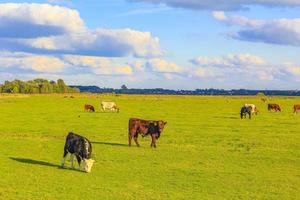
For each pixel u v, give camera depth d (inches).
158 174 938.1
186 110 3373.5
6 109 3294.8
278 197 765.9
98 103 4397.1
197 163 1082.7
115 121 2289.6
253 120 2444.6
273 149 1350.9
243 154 1239.5
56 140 1515.7
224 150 1317.7
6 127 1942.7
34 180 853.2
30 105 3919.8
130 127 1369.3
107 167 1010.7
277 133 1790.1
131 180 875.4
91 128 1926.7
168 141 1525.6
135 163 1067.3
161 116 2689.5
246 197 761.6
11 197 721.0
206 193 783.7
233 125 2126.0
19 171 938.7
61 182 840.9
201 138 1612.9
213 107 3902.6
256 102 5083.7
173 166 1036.5
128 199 731.4
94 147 1341.0
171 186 829.8
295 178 925.8
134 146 1382.9
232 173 965.2
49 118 2465.6
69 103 4343.0
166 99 5885.8
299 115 2915.8
